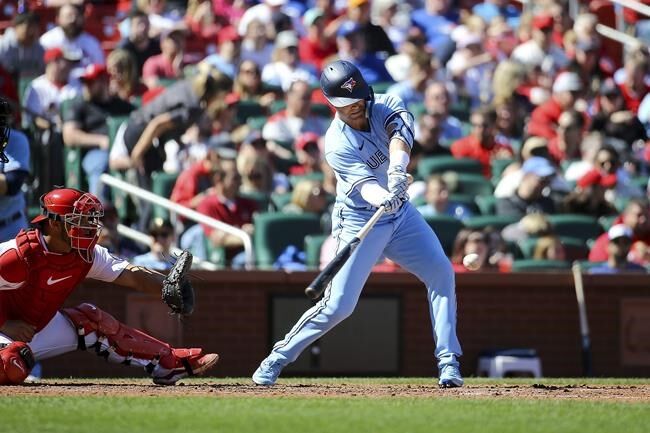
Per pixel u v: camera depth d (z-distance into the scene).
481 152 52.78
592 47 62.38
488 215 48.78
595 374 43.88
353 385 29.44
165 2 64.44
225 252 45.31
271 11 61.62
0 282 26.05
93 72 50.56
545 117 56.50
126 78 54.09
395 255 27.14
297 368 41.62
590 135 53.97
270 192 48.88
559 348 43.72
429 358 42.53
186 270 26.78
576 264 44.50
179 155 49.81
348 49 59.03
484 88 61.12
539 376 42.25
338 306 26.67
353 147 26.38
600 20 68.94
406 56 59.94
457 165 51.25
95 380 31.89
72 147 48.94
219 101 50.78
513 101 56.22
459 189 50.12
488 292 43.44
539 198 49.62
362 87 26.03
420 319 42.53
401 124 26.06
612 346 44.06
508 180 50.06
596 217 50.16
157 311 41.28
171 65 56.69
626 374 44.09
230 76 57.22
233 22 64.25
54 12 62.78
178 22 61.91
